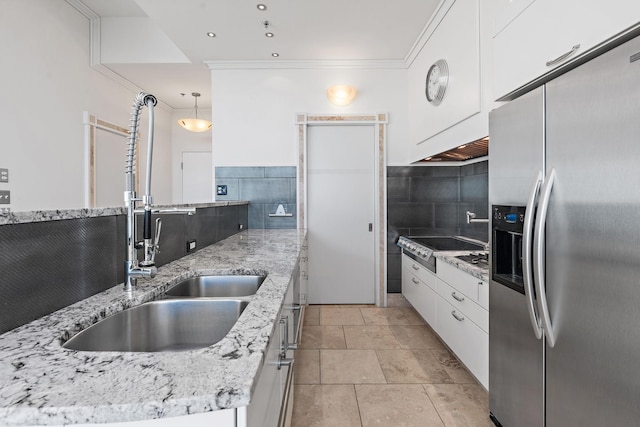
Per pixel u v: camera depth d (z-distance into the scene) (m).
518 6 1.41
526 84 1.37
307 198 3.65
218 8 2.56
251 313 0.90
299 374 2.21
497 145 1.53
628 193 0.90
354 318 3.27
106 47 3.45
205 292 1.50
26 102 2.71
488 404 1.72
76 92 3.26
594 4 1.02
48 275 0.90
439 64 2.54
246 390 0.53
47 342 0.72
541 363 1.25
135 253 1.18
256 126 3.57
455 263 2.11
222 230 2.67
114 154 3.91
